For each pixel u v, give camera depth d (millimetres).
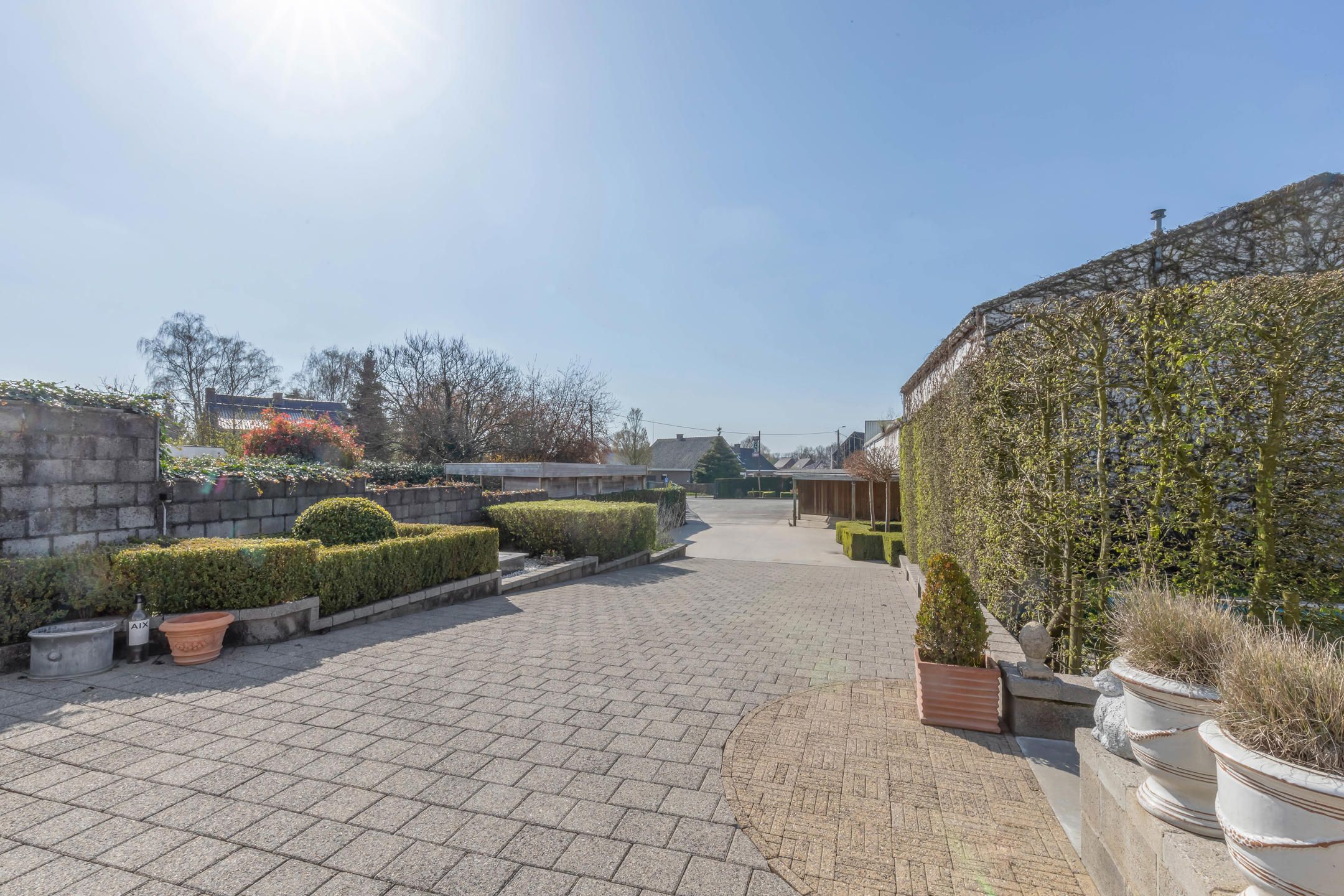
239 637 5406
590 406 24641
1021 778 3314
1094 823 2492
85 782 3021
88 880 2293
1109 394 4281
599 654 5523
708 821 2828
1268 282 3445
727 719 4055
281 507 8031
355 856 2488
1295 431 3428
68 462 5488
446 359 22703
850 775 3314
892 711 4258
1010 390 5320
